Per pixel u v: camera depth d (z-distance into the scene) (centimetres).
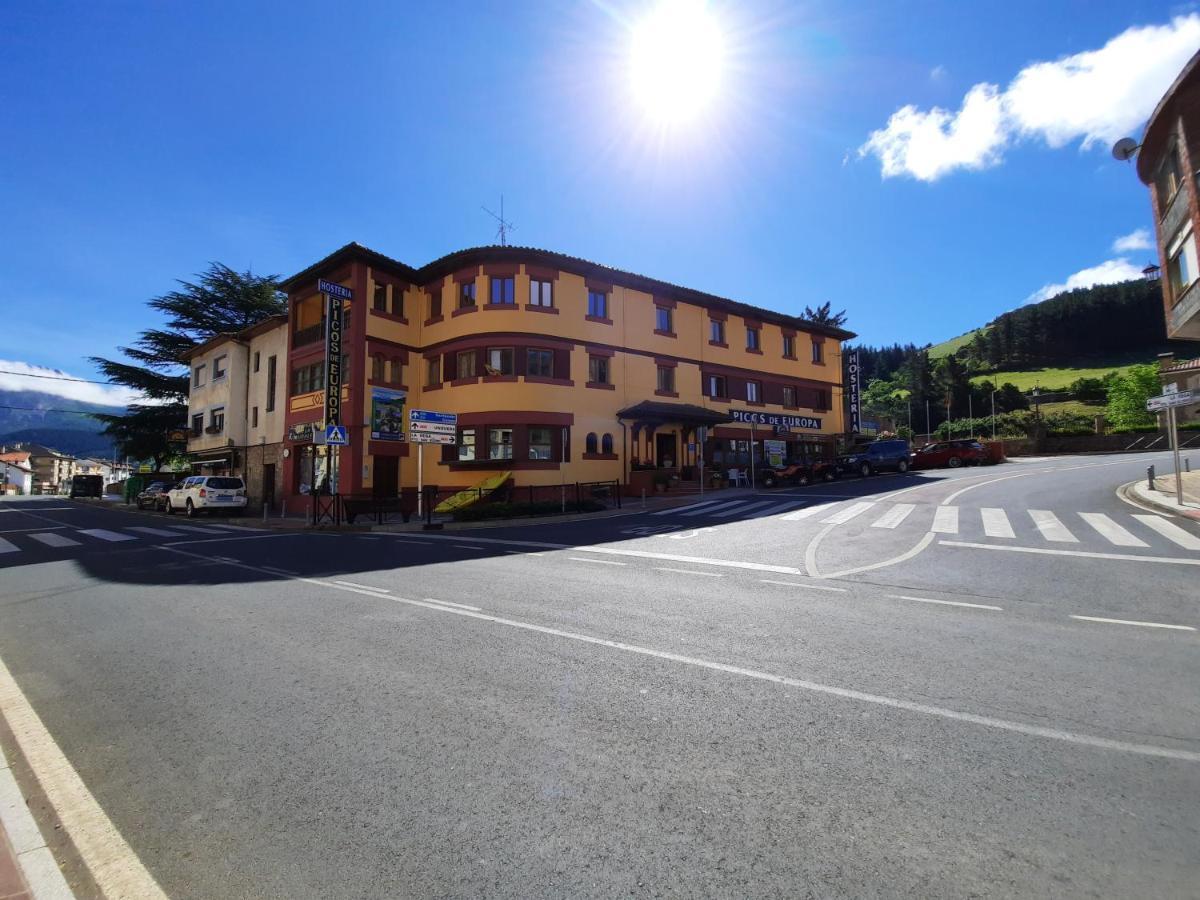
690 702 424
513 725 390
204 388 3569
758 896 232
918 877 241
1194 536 1102
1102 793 300
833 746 354
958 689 441
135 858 264
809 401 3647
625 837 271
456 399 2480
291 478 2692
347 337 2445
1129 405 4894
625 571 952
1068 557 959
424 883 243
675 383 2925
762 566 966
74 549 1372
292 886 244
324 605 746
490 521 1845
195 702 443
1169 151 1612
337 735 381
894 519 1451
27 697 464
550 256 2497
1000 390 6962
